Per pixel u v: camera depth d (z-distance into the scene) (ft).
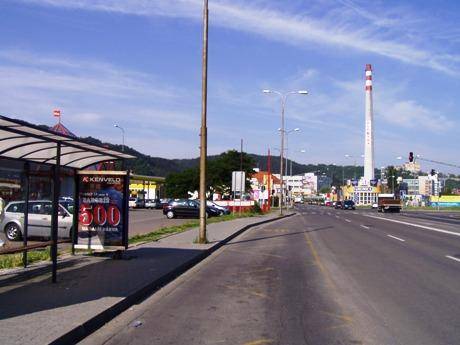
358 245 69.51
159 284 37.60
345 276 41.96
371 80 461.78
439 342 23.20
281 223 131.03
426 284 38.11
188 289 36.45
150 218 144.25
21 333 22.13
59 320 24.50
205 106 67.77
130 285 34.30
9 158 39.40
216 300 32.53
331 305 30.89
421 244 71.00
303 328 25.53
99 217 47.06
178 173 313.12
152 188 393.91
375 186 468.75
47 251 51.34
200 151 67.51
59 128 120.67
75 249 49.98
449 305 30.86
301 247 67.00
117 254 47.60
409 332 24.85
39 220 65.72
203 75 68.03
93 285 34.09
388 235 88.38
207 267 47.96
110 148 40.04
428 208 362.33
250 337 23.89
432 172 294.66
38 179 45.16
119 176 47.01
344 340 23.45
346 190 536.83
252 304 31.27
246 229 103.40
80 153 43.73
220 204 186.50
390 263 50.26
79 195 47.32
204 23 67.87
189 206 143.02
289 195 339.36
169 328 25.55
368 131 465.47
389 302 31.71
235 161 287.07
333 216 185.78
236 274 43.52
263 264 50.06
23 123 28.53
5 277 36.14
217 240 70.85
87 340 23.43
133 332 24.82
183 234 78.48
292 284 38.32
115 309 28.30
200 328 25.53
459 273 43.57
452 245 69.62
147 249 57.47
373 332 24.80
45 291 31.89
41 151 40.52
